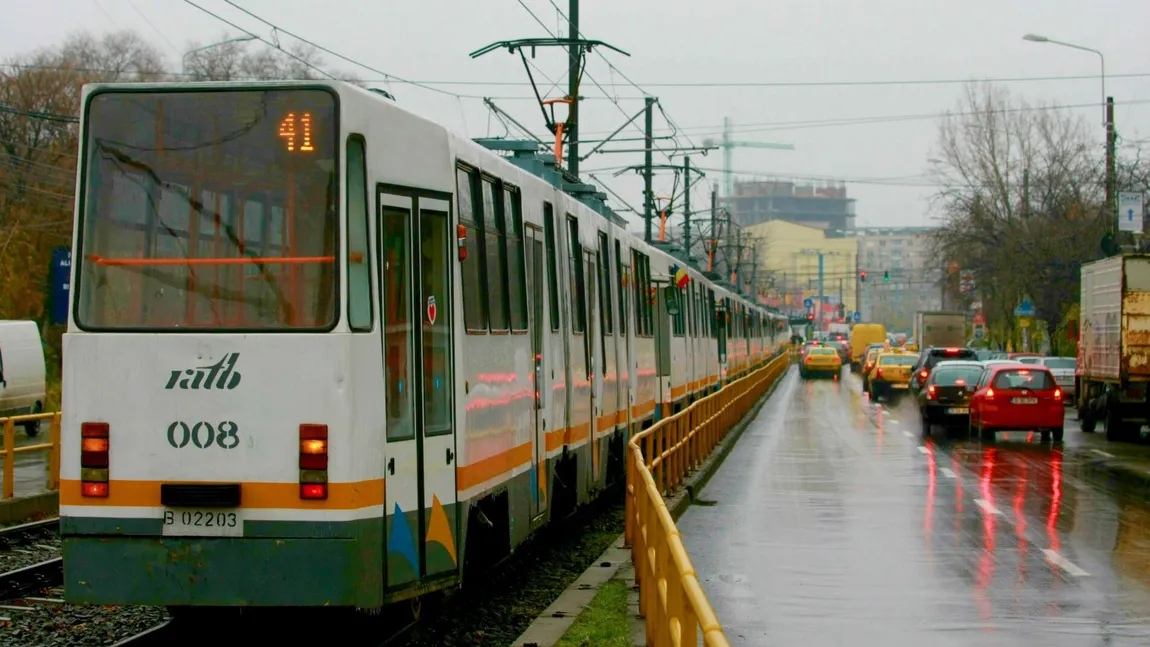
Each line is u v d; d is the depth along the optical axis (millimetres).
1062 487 24469
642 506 13141
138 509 10320
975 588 14406
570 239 18406
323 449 10148
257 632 12578
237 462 10227
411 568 11000
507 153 19844
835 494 23422
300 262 10375
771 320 104125
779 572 15445
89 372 10461
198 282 10469
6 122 59094
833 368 90750
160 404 10344
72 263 10625
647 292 27203
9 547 19094
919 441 36094
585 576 15227
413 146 11469
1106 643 11773
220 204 10531
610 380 21500
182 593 10250
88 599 10352
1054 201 74312
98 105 10727
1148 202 58250
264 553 10164
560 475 17531
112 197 10641
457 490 11992
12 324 38781
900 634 12141
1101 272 38281
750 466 28766
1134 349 35719
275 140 10500
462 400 12195
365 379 10359
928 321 86125
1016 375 34906
